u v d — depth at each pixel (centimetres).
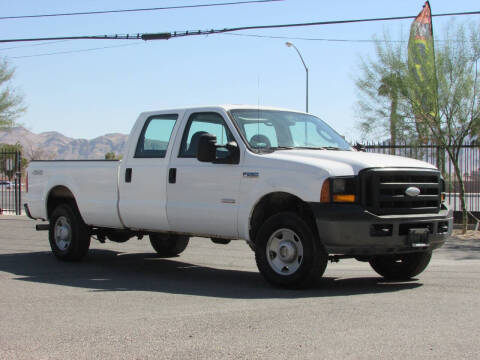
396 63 1897
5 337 535
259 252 780
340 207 717
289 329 547
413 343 498
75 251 1043
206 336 527
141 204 923
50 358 472
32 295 735
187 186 866
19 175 2406
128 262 1074
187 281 852
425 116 1856
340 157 765
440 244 798
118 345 504
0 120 2694
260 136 840
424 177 778
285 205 816
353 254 739
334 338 514
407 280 847
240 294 734
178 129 900
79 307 660
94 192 1000
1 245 1334
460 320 577
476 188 2197
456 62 1845
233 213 810
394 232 729
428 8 1720
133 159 948
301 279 744
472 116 1823
